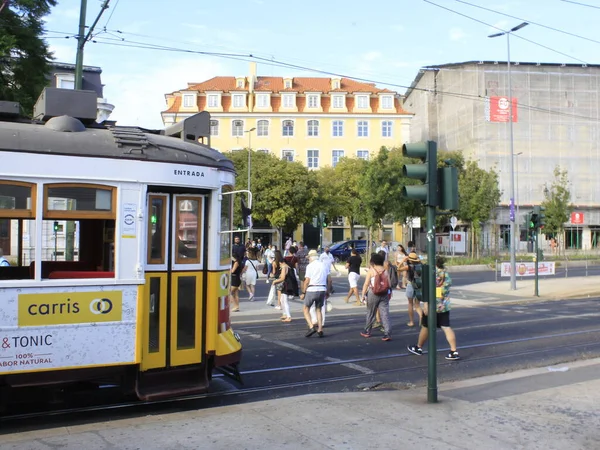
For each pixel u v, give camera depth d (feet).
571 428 20.07
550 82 190.39
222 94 220.43
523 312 55.77
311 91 221.46
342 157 200.13
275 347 37.11
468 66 194.90
